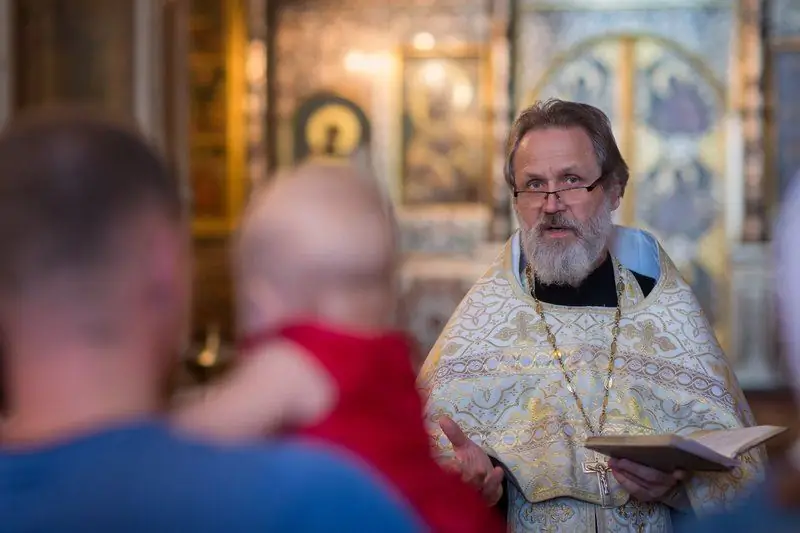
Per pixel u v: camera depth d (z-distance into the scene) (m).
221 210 11.48
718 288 11.41
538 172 2.63
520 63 11.59
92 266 0.93
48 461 0.89
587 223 2.62
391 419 1.24
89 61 7.62
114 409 0.94
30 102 7.27
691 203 11.48
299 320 1.21
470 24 11.58
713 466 2.05
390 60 11.62
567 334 2.66
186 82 9.12
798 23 11.34
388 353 1.24
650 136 11.53
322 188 1.22
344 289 1.21
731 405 2.59
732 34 11.46
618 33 11.55
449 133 11.61
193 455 0.91
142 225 0.96
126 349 0.96
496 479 2.32
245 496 0.89
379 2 11.62
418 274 11.51
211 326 11.45
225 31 11.48
